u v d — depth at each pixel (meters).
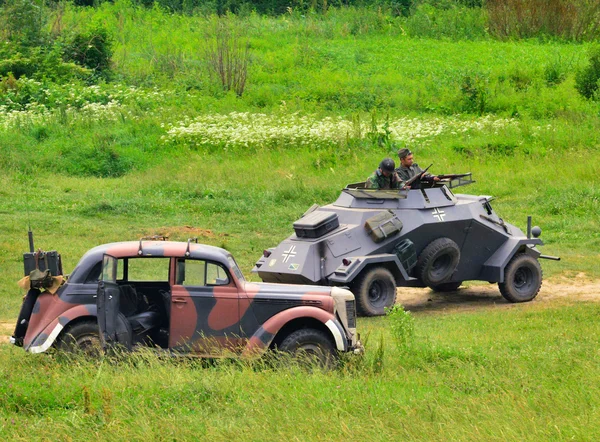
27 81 101.81
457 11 156.12
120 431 20.59
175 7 165.25
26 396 23.23
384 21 153.62
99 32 116.44
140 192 71.44
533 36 145.25
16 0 118.19
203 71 115.31
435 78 115.88
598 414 21.45
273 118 92.06
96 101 100.62
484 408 22.09
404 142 82.88
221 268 28.47
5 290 42.28
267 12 167.62
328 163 77.81
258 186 72.94
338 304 28.28
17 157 79.56
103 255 28.39
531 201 68.38
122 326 27.58
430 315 41.50
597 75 104.69
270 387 24.27
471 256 44.16
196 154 82.94
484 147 83.19
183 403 23.17
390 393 24.14
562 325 36.12
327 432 20.58
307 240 40.91
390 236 41.09
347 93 108.31
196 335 28.19
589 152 79.81
